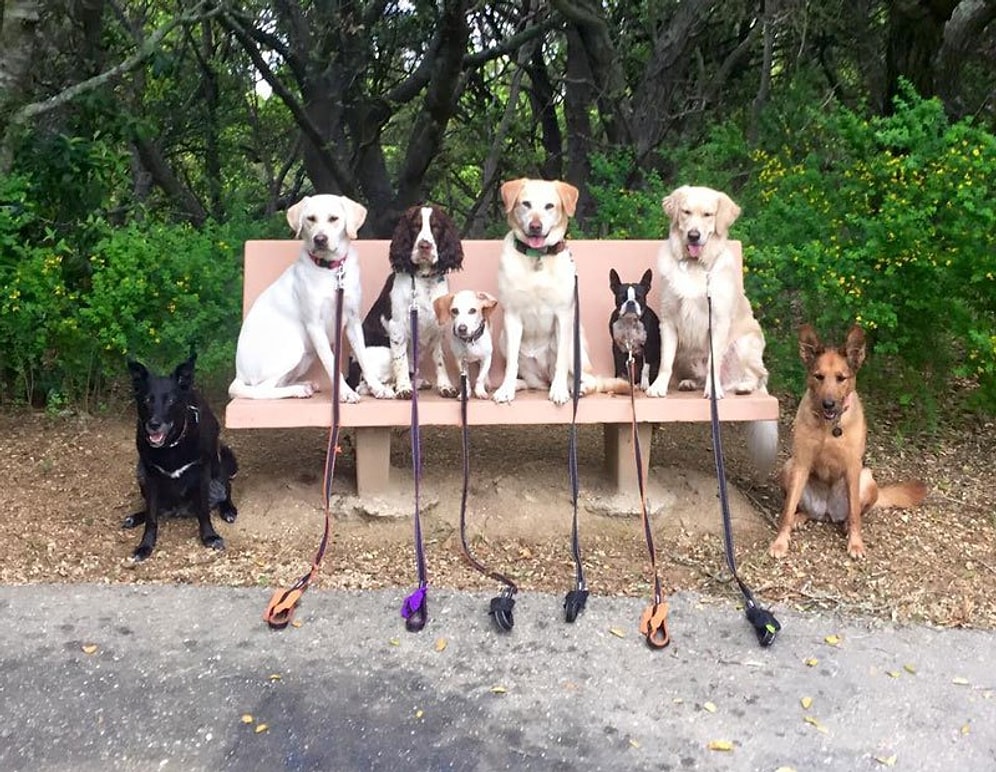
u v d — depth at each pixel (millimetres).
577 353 4395
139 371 4234
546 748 2916
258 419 4406
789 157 8234
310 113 9227
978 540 4641
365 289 5223
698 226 4496
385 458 4699
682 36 10000
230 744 2918
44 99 7688
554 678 3322
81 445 5836
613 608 3877
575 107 11406
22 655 3396
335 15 8461
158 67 7598
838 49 13000
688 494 4992
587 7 9508
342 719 3049
